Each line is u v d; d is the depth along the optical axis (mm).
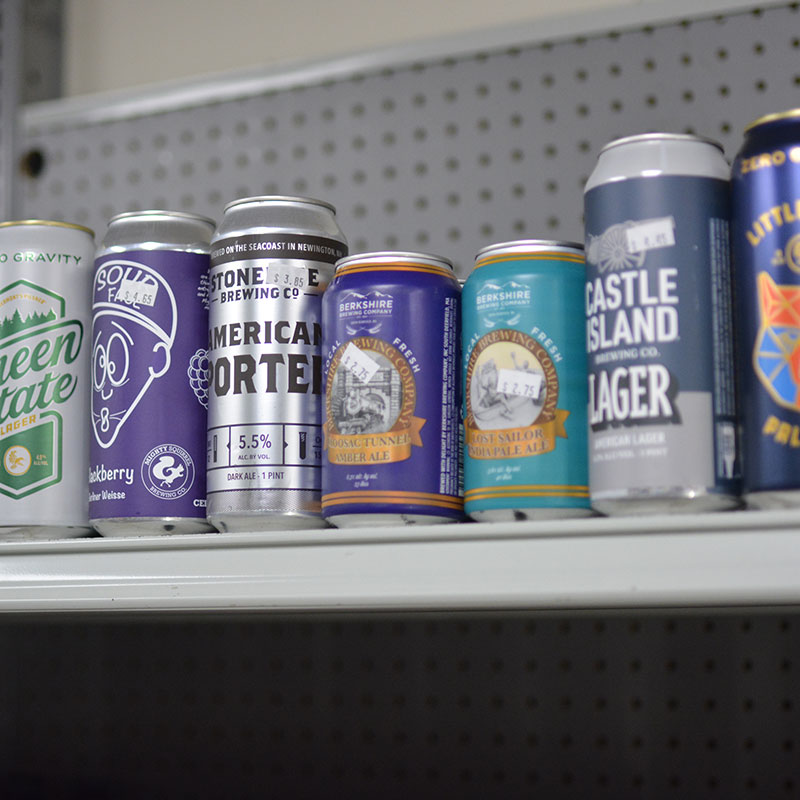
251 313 818
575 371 745
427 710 1246
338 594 705
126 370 851
